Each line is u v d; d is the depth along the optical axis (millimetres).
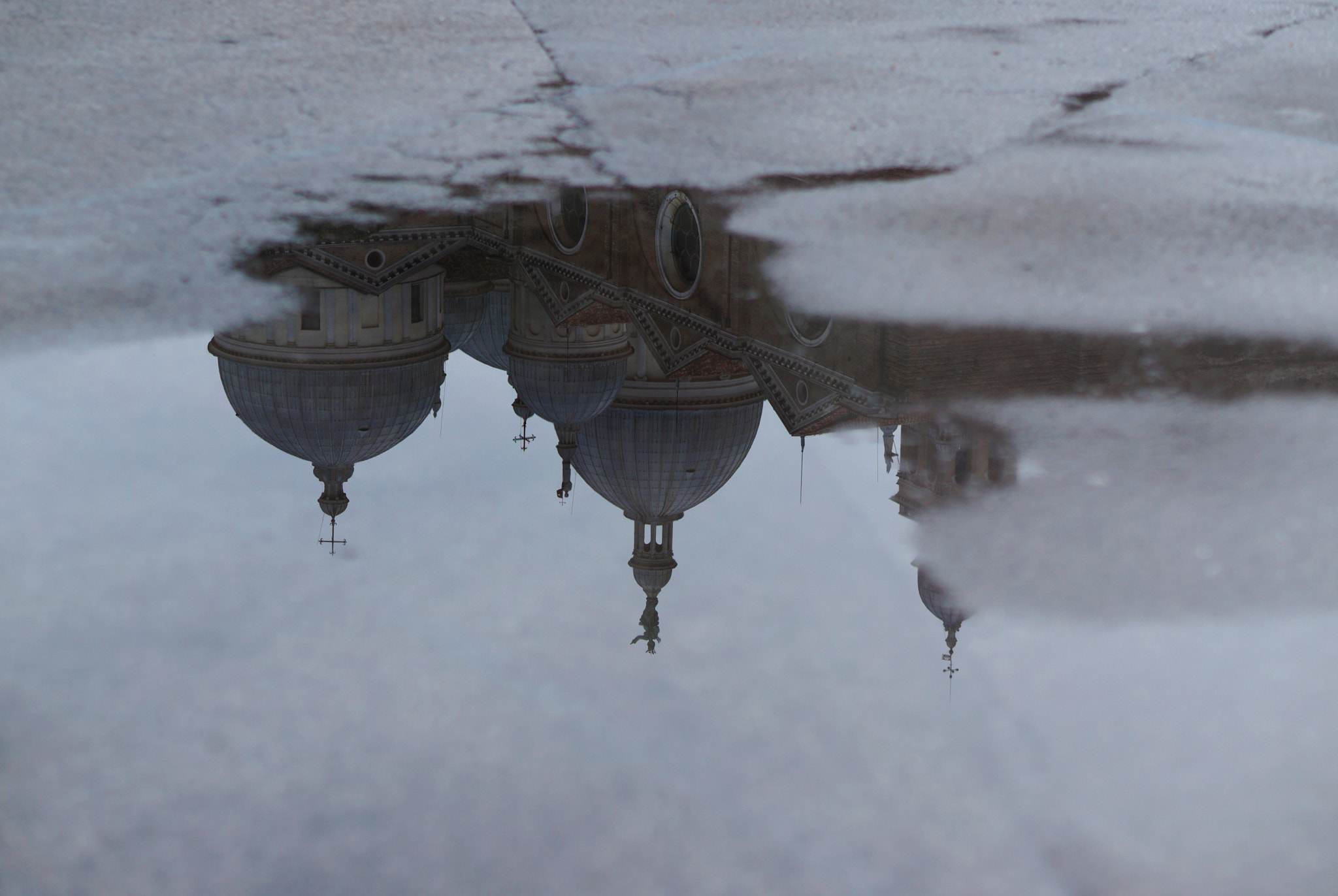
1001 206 14297
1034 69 23266
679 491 26562
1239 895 3033
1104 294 11039
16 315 10219
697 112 20250
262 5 31859
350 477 6637
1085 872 3121
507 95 21969
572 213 18312
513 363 24688
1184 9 30875
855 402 9258
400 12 31547
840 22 29750
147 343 9750
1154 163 16141
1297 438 7625
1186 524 6227
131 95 20984
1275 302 10719
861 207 14555
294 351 18703
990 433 7887
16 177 15430
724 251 14367
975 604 5125
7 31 26781
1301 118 18938
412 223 15359
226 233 13602
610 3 33750
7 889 2990
